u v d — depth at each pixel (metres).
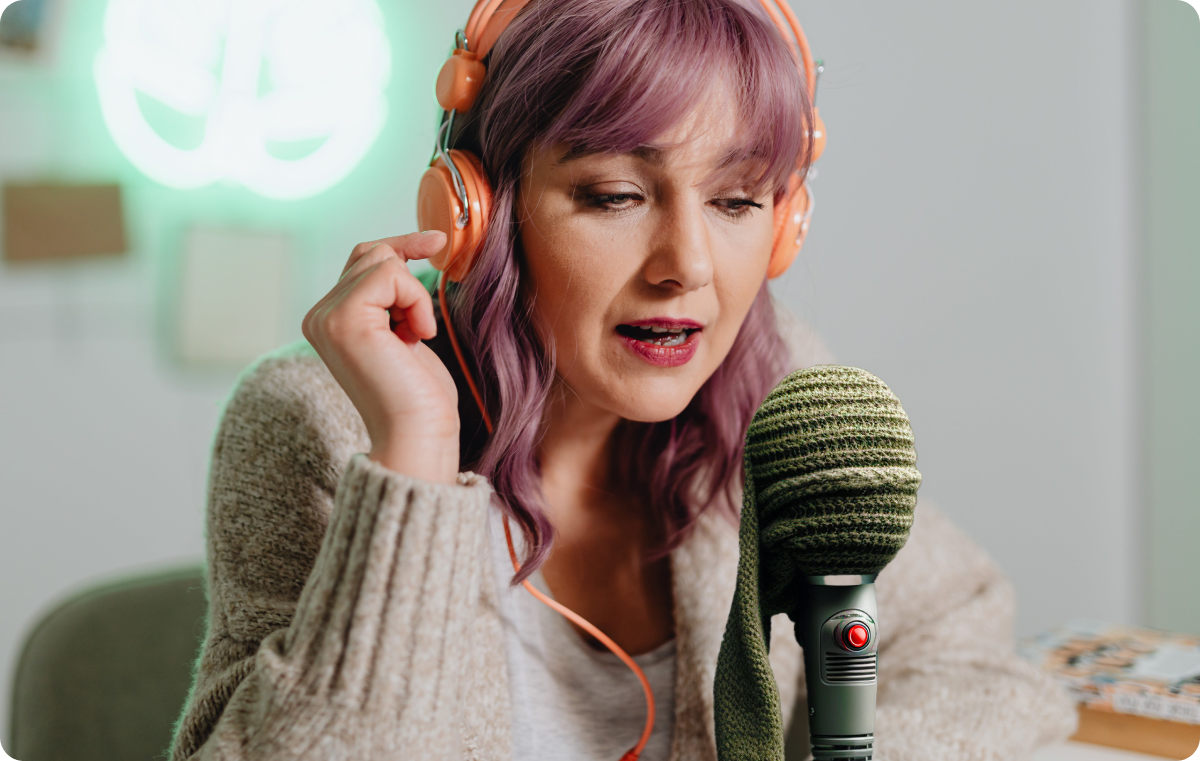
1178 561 1.98
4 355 1.82
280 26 1.87
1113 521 2.07
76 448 1.87
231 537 0.67
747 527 0.50
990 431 2.02
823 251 1.93
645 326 0.60
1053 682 0.82
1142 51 1.99
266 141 1.89
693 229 0.56
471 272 0.65
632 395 0.61
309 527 0.68
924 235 1.97
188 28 1.84
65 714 0.91
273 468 0.69
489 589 0.70
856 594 0.49
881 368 1.96
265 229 1.92
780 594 0.52
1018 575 2.04
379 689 0.51
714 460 0.78
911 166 1.96
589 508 0.78
